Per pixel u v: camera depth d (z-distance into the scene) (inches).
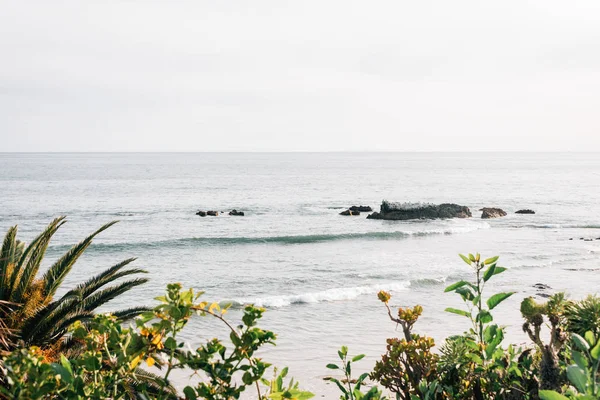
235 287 1195.3
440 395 128.1
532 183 5196.9
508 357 132.9
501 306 977.5
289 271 1360.7
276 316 960.3
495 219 2465.6
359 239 1892.2
